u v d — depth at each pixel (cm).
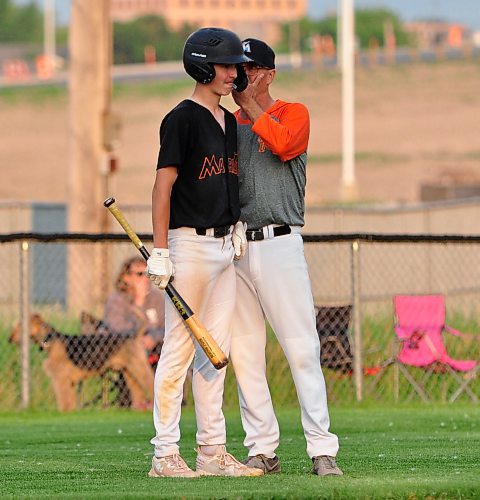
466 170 15900
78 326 4719
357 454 2798
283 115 2366
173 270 2322
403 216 6291
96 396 4009
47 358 3953
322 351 4091
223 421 2423
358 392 4066
